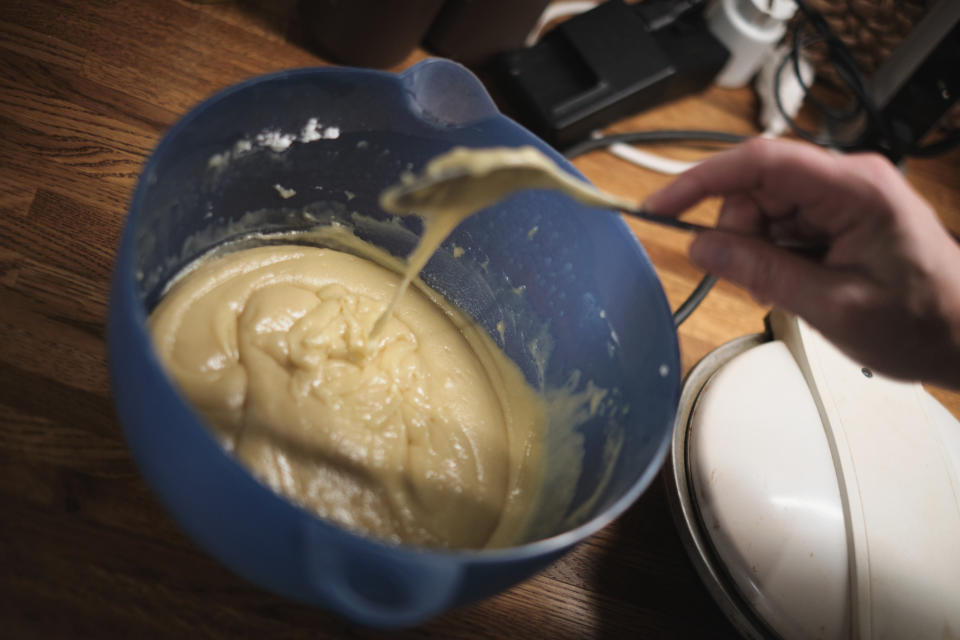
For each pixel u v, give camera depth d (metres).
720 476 0.73
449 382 0.80
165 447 0.48
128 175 0.80
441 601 0.50
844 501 0.73
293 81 0.64
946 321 0.60
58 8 0.86
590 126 1.00
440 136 0.72
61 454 0.65
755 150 0.64
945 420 0.83
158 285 0.70
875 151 1.07
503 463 0.77
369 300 0.81
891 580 0.70
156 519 0.65
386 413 0.74
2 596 0.58
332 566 0.48
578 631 0.73
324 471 0.68
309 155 0.73
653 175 1.05
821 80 1.18
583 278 0.74
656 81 1.00
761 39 1.07
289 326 0.74
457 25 0.96
